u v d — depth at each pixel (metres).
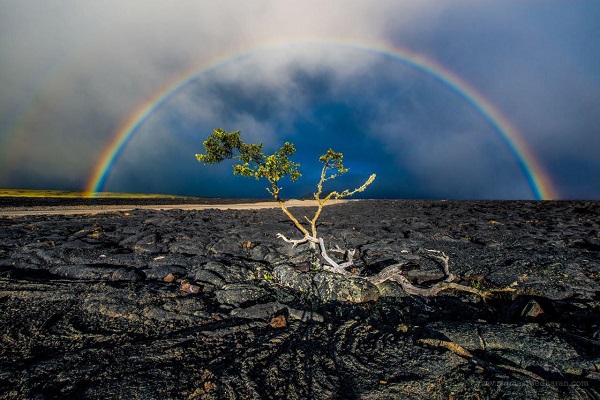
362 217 31.11
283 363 6.14
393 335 7.20
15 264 12.98
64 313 8.66
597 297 10.16
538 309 9.17
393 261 14.30
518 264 13.32
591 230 21.61
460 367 5.75
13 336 7.39
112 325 8.04
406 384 5.32
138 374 5.76
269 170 12.12
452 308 10.11
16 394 5.25
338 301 10.07
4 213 30.25
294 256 15.28
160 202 61.38
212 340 7.23
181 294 10.15
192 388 5.41
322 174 12.98
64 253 14.07
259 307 8.97
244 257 15.56
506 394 4.94
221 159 12.91
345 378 5.60
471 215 33.47
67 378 5.67
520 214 34.28
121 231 20.17
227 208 45.91
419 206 50.34
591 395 4.91
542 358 6.08
